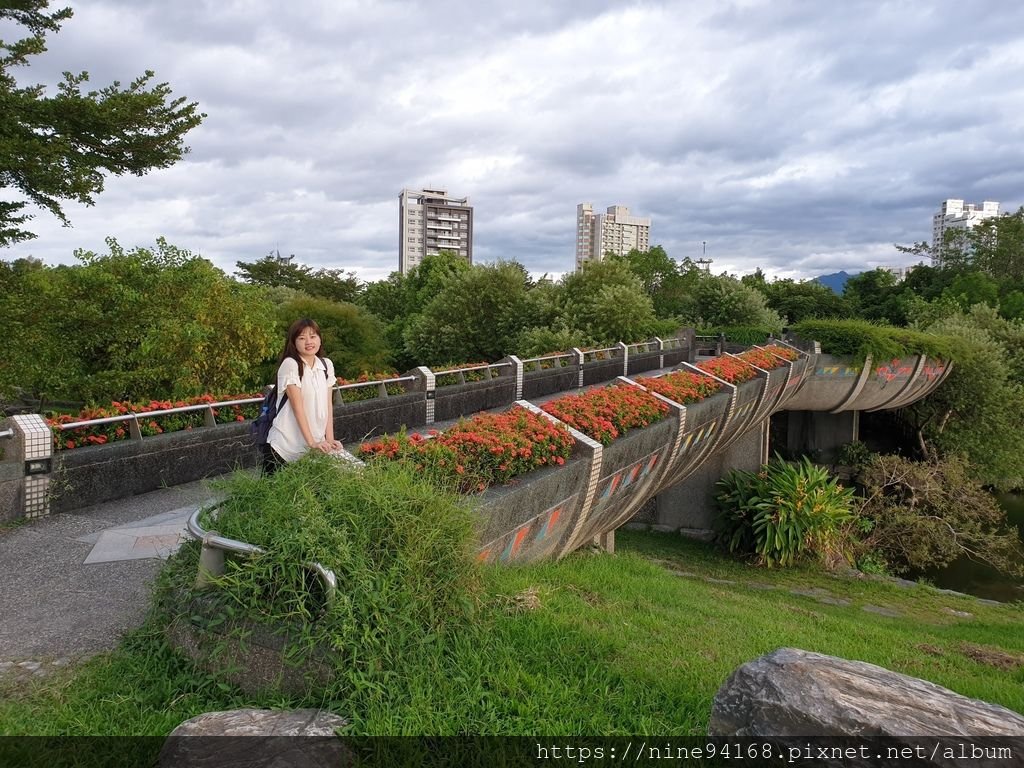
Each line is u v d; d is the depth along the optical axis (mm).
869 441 35844
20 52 12242
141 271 14664
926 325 38125
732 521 19656
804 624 8586
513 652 3793
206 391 14984
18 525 5812
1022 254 54531
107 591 4430
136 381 13758
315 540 3271
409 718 2945
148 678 3262
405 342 36750
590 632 4352
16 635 3773
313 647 3033
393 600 3355
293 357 4504
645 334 30375
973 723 2793
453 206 123688
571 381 17812
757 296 40500
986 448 29641
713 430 14242
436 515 3840
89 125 12727
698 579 16828
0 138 11602
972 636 12398
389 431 10977
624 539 20453
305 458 4051
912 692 3020
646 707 3477
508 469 5957
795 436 32344
